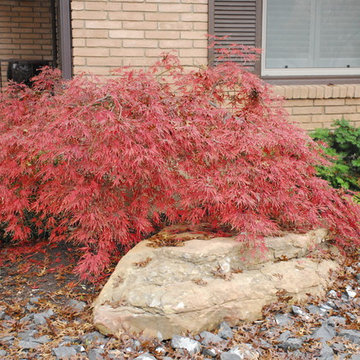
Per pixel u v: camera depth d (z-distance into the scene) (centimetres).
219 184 337
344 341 295
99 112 313
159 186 358
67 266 393
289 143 369
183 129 341
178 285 312
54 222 406
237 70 391
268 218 367
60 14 538
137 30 552
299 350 287
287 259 354
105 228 346
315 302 335
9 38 954
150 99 350
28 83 811
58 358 274
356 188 542
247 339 295
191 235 360
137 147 320
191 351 282
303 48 628
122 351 281
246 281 325
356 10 632
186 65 568
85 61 547
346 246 421
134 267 327
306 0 616
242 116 386
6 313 323
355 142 555
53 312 326
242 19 580
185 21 560
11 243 443
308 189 388
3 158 386
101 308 304
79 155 326
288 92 591
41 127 375
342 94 606
